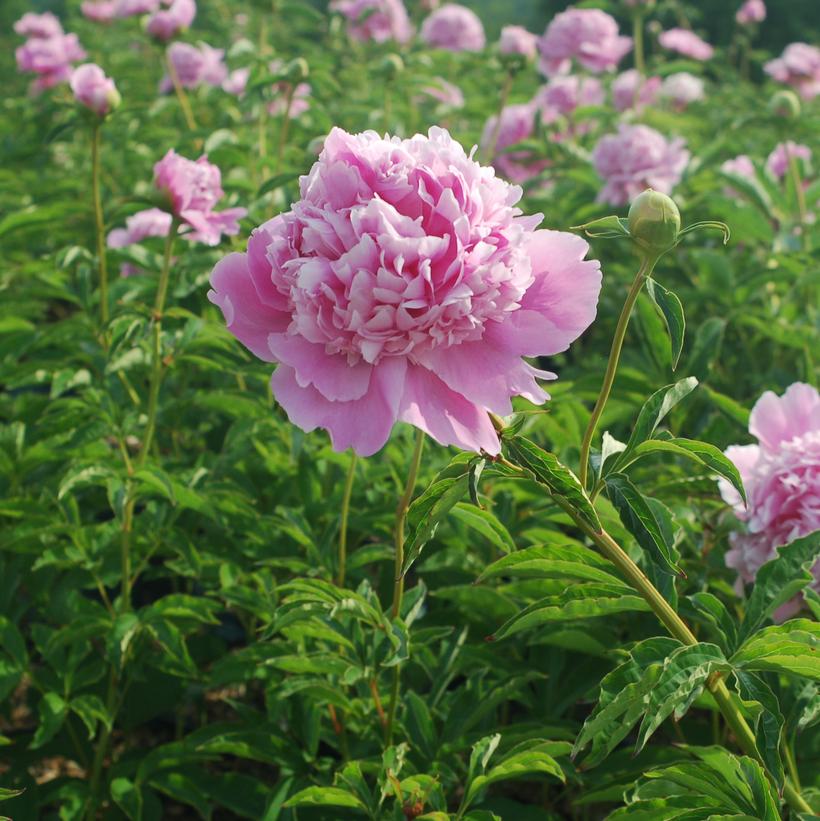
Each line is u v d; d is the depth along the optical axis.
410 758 1.40
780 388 1.84
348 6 3.09
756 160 2.05
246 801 1.46
